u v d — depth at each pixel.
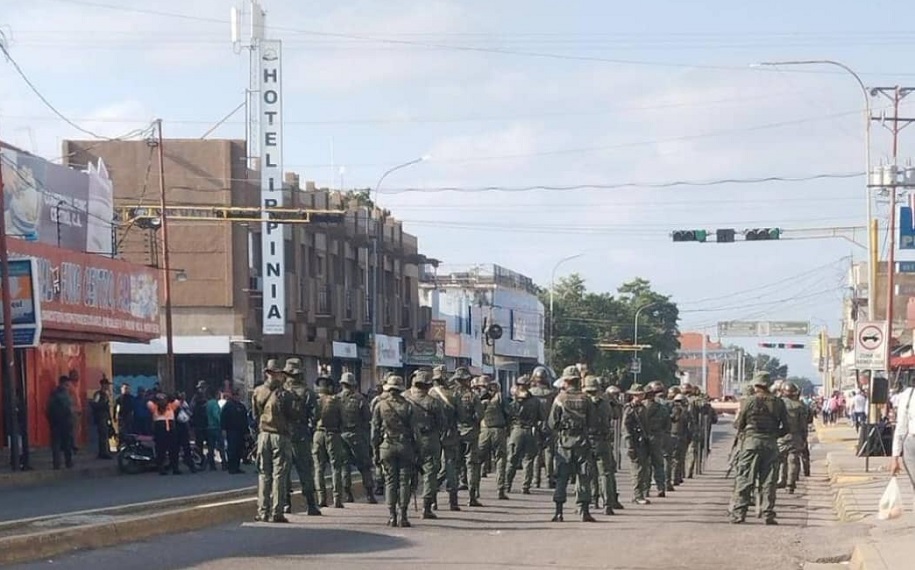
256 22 48.88
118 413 34.06
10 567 13.24
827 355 108.31
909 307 43.50
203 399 31.33
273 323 48.00
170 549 15.07
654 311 112.38
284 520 18.44
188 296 46.97
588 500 19.05
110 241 39.50
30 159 33.59
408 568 13.65
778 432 18.81
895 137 39.75
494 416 23.16
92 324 32.31
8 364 27.80
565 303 107.88
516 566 13.88
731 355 171.12
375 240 56.53
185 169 47.41
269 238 48.12
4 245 27.45
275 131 48.56
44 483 26.55
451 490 20.84
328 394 21.02
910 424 16.88
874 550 14.38
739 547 15.84
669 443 25.47
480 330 83.38
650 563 14.29
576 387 19.20
